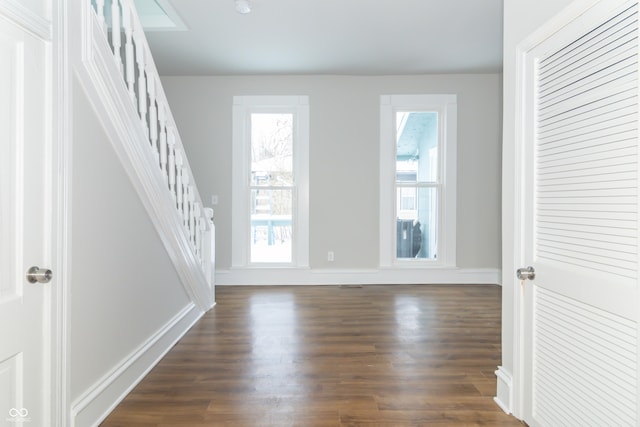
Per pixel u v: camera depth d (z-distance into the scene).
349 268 5.15
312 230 5.13
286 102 5.07
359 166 5.12
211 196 5.10
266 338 3.09
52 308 1.52
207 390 2.21
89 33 1.74
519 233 1.88
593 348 1.41
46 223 1.50
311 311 3.87
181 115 5.07
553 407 1.65
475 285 5.09
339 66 4.75
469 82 5.12
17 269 1.36
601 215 1.37
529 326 1.82
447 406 2.04
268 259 5.21
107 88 1.89
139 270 2.42
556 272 1.61
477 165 5.16
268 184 5.19
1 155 1.28
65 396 1.60
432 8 3.34
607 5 1.31
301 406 2.03
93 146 1.85
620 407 1.29
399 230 5.27
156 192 2.49
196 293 3.51
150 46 4.12
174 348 2.87
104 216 1.97
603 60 1.35
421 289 4.85
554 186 1.63
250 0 3.20
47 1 1.49
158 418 1.92
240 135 5.07
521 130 1.86
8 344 1.31
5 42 1.29
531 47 1.76
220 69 4.82
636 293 1.22
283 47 4.16
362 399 2.11
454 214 5.15
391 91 5.11
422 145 5.25
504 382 2.00
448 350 2.83
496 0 3.21
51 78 1.50
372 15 3.46
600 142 1.37
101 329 1.95
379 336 3.13
